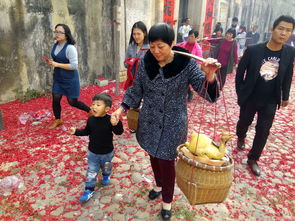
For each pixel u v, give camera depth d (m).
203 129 4.78
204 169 1.82
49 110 5.30
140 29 3.85
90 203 2.72
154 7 8.45
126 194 2.87
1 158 3.46
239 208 2.75
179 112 2.12
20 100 5.78
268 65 3.04
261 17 21.73
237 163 3.63
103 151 2.67
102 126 2.55
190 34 5.26
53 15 5.95
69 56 3.96
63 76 4.07
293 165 3.67
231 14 14.96
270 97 3.14
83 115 5.10
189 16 11.84
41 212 2.57
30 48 5.74
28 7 5.46
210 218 2.57
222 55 6.21
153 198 2.79
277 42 2.89
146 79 2.11
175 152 2.17
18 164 3.35
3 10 5.11
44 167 3.32
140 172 3.30
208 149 1.88
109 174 2.94
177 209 2.66
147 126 2.23
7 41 5.32
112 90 6.81
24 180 3.05
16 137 4.07
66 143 3.95
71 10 6.28
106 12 7.06
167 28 1.78
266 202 2.87
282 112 6.08
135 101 2.32
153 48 1.82
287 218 2.65
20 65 5.67
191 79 1.97
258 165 3.62
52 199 2.76
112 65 7.81
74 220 2.48
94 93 6.56
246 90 3.24
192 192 1.91
